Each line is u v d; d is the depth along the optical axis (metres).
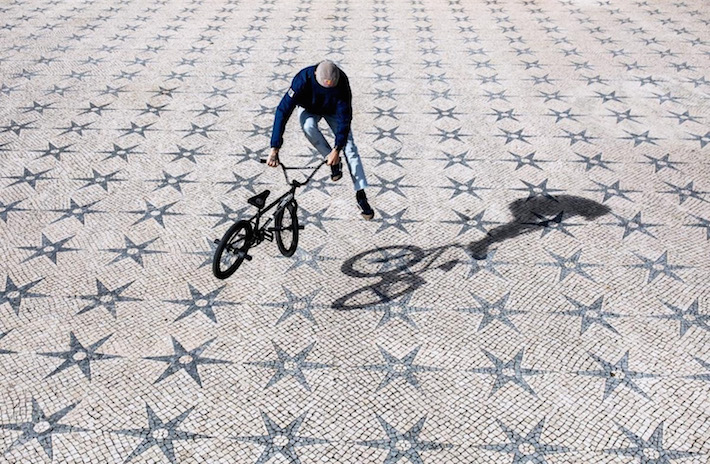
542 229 5.77
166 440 3.76
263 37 10.60
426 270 5.23
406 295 4.95
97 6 12.04
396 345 4.48
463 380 4.20
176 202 6.14
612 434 3.80
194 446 3.72
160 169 6.70
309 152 7.10
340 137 4.40
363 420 3.90
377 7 12.27
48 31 10.70
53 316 4.70
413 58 9.80
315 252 5.43
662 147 7.22
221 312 4.76
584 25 11.22
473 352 4.42
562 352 4.41
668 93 8.58
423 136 7.46
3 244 5.48
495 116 7.95
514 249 5.50
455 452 3.70
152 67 9.33
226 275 4.81
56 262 5.28
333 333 4.57
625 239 5.63
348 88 4.46
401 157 7.00
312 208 6.05
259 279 5.10
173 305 4.83
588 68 9.41
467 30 11.04
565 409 3.97
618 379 4.19
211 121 7.76
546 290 5.01
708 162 6.91
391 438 3.78
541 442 3.76
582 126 7.70
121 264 5.27
